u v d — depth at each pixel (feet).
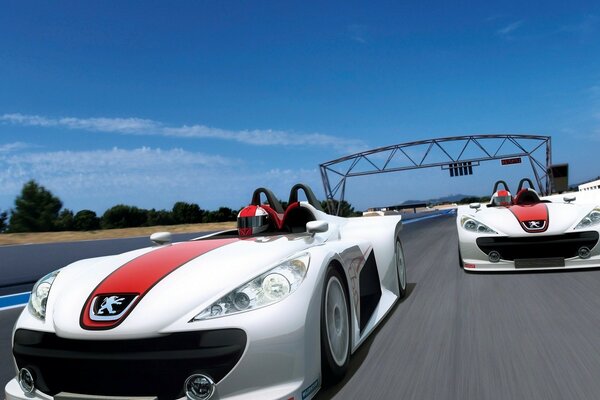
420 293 16.12
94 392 7.14
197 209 204.44
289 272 7.57
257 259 8.13
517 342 9.75
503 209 19.58
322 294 7.89
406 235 49.29
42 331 7.52
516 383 7.61
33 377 7.54
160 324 6.84
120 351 6.91
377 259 13.91
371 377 8.48
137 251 10.46
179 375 6.87
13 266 22.90
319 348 7.58
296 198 14.07
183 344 6.81
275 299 7.12
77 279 8.55
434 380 8.04
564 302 12.94
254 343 6.73
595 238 16.57
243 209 12.57
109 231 46.96
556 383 7.50
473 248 18.10
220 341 6.72
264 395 6.72
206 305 7.04
